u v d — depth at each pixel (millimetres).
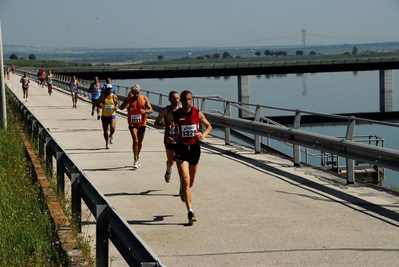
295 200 12930
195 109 11438
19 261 8484
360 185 14492
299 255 9156
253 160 18594
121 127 29312
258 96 131500
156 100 114500
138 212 12023
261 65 112562
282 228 10719
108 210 7324
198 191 13969
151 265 5410
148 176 15977
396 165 12516
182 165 11281
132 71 111500
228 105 22172
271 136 18219
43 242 8914
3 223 9922
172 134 13930
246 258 9062
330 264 8703
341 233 10344
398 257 8992
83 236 9289
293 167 17219
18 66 168625
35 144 18656
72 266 7785
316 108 99500
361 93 142500
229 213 11859
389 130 57594
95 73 112500
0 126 25984
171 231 10633
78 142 23500
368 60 111625
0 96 26172
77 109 42594
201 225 11008
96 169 17156
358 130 58844
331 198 13086
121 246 6785
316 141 15727
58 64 186000
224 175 15977
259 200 12977
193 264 8812
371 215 11555
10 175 14406
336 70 113438
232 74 112812
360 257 9008
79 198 9703
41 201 11367
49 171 14070
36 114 37781
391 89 110625
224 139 24422
